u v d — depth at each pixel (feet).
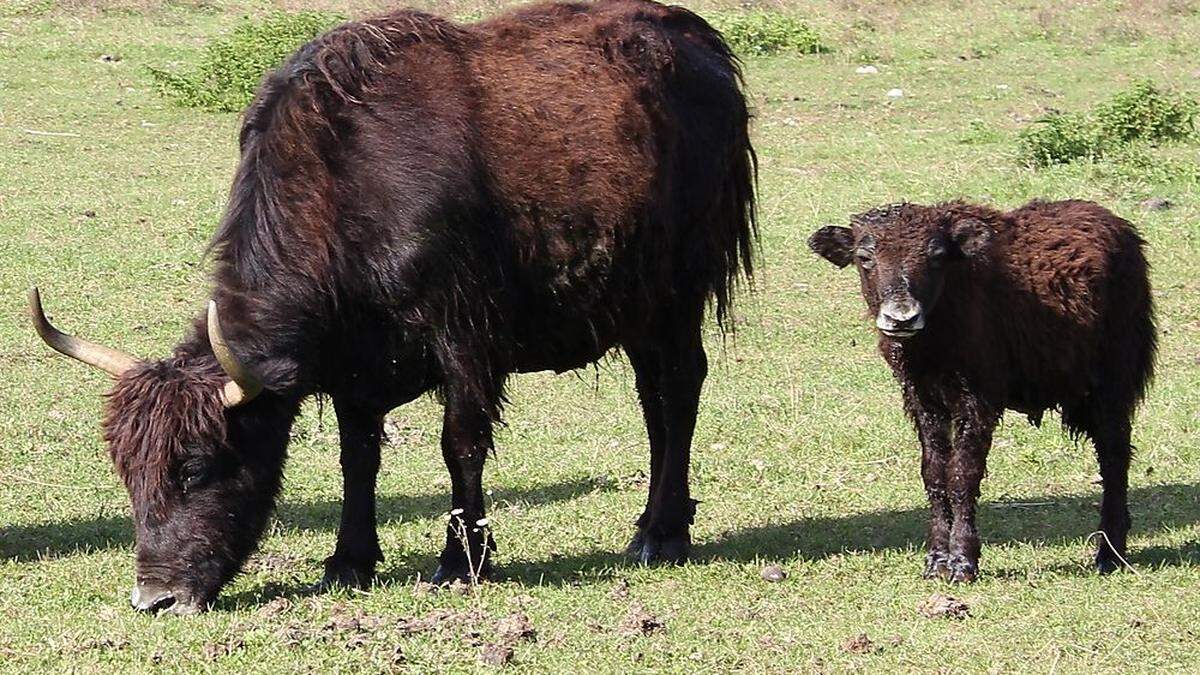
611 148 35.70
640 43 37.88
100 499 41.16
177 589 30.94
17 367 52.70
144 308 58.85
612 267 35.91
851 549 36.63
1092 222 35.70
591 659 28.60
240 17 114.83
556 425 48.19
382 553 35.78
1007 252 34.24
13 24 111.04
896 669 27.94
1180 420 46.14
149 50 105.70
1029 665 28.04
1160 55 105.19
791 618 31.04
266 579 34.40
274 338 32.07
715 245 39.50
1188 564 34.37
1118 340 35.60
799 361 53.31
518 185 34.50
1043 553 35.83
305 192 32.76
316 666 28.04
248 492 31.63
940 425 33.99
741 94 40.52
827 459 44.19
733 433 46.42
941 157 79.71
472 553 34.14
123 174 78.59
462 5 110.63
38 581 34.14
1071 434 37.68
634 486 42.73
